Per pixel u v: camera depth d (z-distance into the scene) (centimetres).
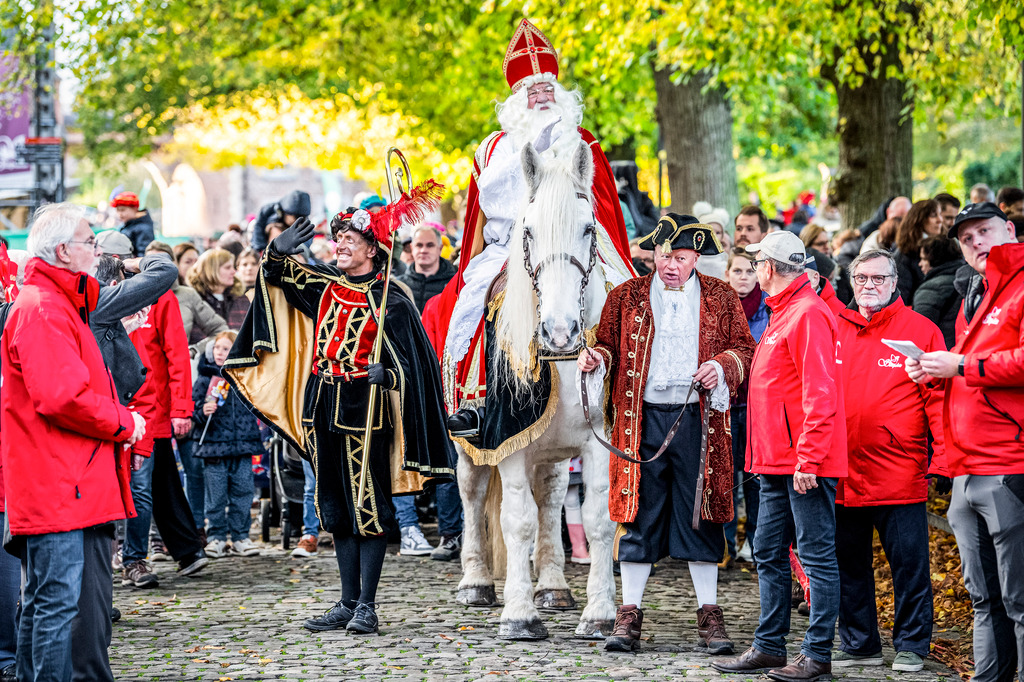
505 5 2220
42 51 2228
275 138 4247
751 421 916
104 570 795
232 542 1449
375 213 1017
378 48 3192
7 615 856
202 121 4162
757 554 907
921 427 920
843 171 2239
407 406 1022
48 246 755
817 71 2498
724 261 1452
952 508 807
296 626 1051
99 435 750
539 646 968
